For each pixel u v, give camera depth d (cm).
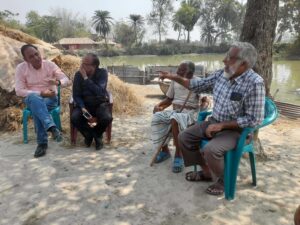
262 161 429
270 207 318
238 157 318
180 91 416
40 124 442
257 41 422
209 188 340
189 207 317
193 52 7812
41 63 479
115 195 340
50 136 512
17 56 641
